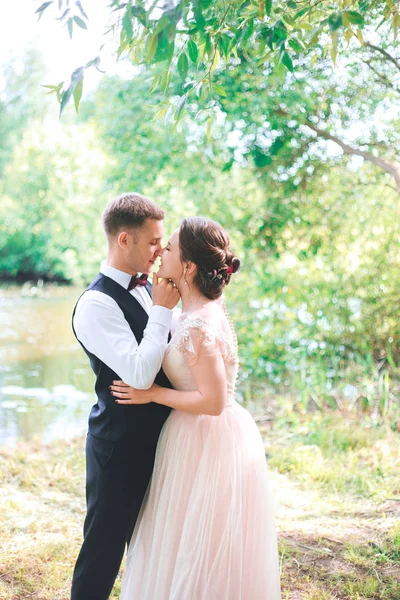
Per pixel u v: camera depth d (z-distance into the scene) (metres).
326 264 6.60
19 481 4.32
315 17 2.88
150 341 2.24
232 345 2.35
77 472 4.48
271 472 4.45
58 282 19.88
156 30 2.12
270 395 6.44
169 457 2.33
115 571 2.40
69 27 2.22
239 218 6.66
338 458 4.66
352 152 5.36
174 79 5.61
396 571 3.04
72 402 6.74
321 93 5.32
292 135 5.54
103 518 2.37
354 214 6.41
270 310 6.76
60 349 9.57
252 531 2.32
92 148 11.84
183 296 2.36
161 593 2.27
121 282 2.40
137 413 2.36
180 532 2.28
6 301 15.54
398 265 6.45
